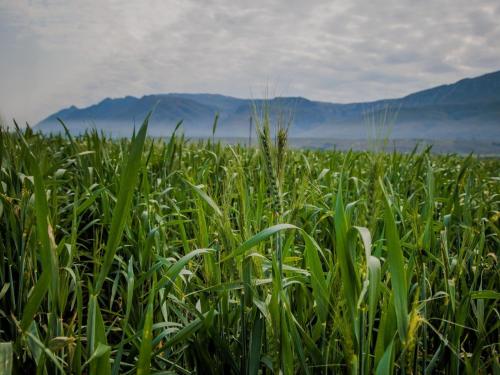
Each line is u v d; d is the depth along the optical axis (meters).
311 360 2.26
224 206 2.37
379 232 3.27
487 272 3.32
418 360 2.53
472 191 4.82
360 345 1.79
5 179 3.34
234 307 2.53
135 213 3.55
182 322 2.63
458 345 2.33
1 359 1.43
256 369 2.04
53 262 1.72
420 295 2.61
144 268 2.77
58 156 5.83
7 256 2.86
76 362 1.74
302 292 2.36
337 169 6.49
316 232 3.42
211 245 2.91
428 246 2.65
